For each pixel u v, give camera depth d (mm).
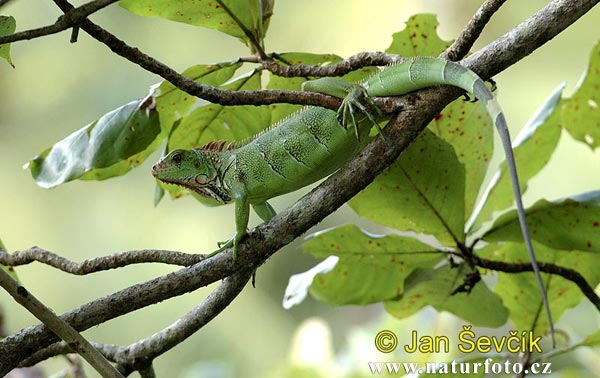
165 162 7469
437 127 7996
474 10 17547
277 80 7734
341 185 6094
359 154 6199
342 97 6715
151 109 7398
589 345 8008
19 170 19062
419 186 7543
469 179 8219
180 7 7230
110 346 6777
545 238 7613
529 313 8516
